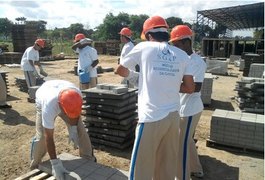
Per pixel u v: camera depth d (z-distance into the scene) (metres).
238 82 7.88
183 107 3.83
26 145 5.56
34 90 8.78
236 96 9.55
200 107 3.85
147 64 2.92
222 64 16.00
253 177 4.47
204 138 6.04
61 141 5.72
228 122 5.35
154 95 2.89
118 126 5.18
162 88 2.88
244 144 5.31
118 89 5.04
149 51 2.94
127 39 6.95
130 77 3.27
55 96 3.33
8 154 5.15
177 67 2.97
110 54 30.19
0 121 6.97
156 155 3.18
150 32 3.08
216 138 5.50
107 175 3.69
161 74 2.88
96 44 30.97
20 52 22.12
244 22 40.47
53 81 3.73
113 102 5.06
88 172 3.75
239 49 28.08
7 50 23.97
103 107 5.18
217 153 5.32
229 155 5.25
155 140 2.93
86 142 4.24
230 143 5.41
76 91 3.35
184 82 3.16
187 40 3.69
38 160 4.12
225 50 26.80
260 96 7.61
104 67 17.50
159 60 2.91
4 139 5.85
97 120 5.30
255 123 5.16
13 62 19.92
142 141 2.93
